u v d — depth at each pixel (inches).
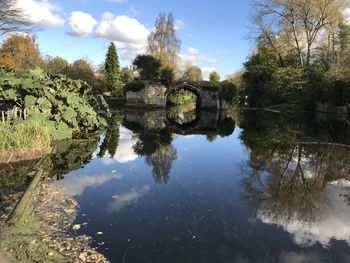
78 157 488.7
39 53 1964.8
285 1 1638.8
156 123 1085.1
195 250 222.4
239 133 864.9
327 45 1598.2
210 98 1828.2
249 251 224.4
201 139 756.0
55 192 318.0
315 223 275.4
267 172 446.0
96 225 252.2
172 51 2203.5
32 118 494.0
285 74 1627.7
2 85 512.7
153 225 259.1
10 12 1315.2
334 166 482.0
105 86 2271.2
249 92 2000.5
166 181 389.1
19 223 236.8
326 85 1434.5
